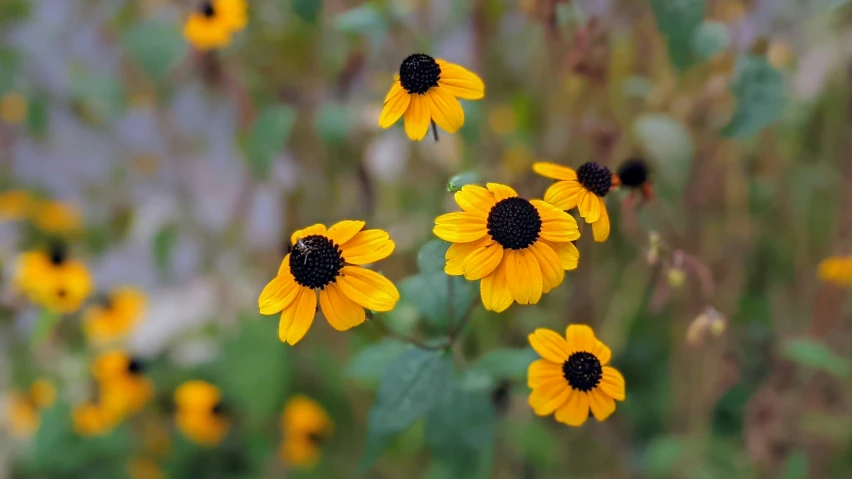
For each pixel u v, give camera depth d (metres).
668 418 0.85
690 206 0.74
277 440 0.91
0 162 1.04
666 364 0.87
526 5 0.70
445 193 0.76
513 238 0.53
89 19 0.94
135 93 0.93
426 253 0.55
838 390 0.79
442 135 0.74
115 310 0.84
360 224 0.55
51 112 0.99
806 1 0.72
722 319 0.63
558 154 0.74
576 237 0.54
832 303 0.76
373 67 0.79
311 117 0.80
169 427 0.93
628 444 0.86
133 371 0.80
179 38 0.76
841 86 0.77
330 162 0.82
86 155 1.06
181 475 0.91
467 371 0.62
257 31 0.79
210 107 0.96
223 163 1.04
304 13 0.70
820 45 0.75
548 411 0.55
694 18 0.64
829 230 0.80
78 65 0.93
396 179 0.82
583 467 0.85
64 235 1.01
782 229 0.83
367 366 0.65
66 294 0.73
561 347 0.56
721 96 0.71
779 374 0.78
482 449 0.62
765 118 0.64
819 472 0.79
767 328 0.85
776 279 0.85
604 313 0.78
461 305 0.60
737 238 0.75
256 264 0.99
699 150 0.72
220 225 1.02
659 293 0.71
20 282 0.73
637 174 0.60
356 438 0.90
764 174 0.76
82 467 0.88
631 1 0.74
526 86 0.82
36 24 0.97
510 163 0.75
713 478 0.77
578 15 0.68
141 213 1.04
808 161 0.83
